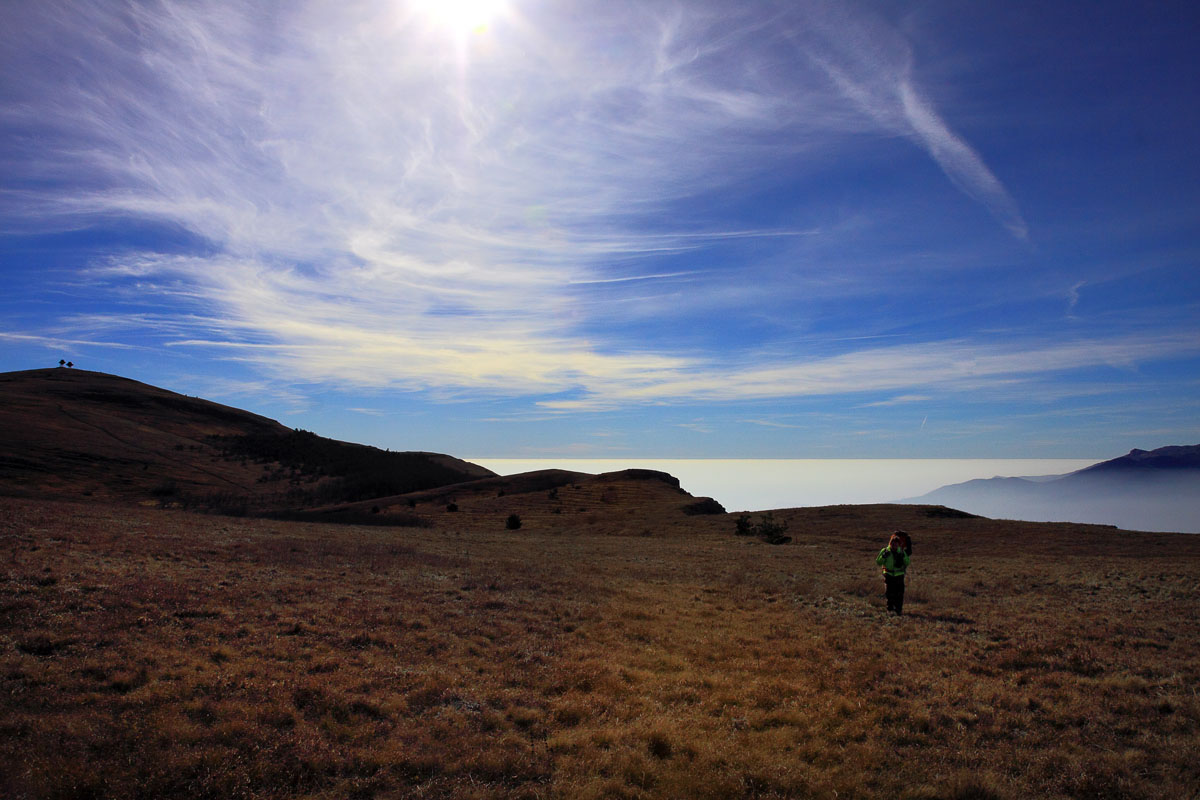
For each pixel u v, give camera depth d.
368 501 100.75
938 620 15.82
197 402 173.88
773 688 10.14
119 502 88.19
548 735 7.93
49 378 163.50
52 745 6.33
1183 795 6.50
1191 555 35.41
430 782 6.49
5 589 11.51
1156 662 11.27
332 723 7.59
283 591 14.60
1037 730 8.38
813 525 56.97
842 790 6.69
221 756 6.46
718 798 6.47
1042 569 26.95
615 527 64.69
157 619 10.98
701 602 18.39
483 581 19.14
